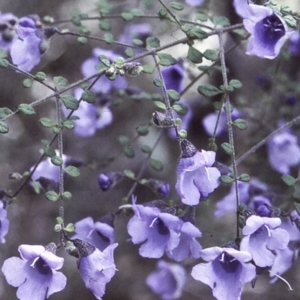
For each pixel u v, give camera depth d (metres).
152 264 0.58
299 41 0.51
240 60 0.55
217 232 0.53
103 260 0.40
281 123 0.52
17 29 0.47
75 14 0.50
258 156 0.53
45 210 0.59
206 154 0.41
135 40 0.47
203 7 0.52
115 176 0.47
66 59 0.59
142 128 0.49
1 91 0.59
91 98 0.44
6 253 0.57
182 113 0.47
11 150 0.59
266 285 0.54
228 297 0.40
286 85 0.53
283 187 0.50
